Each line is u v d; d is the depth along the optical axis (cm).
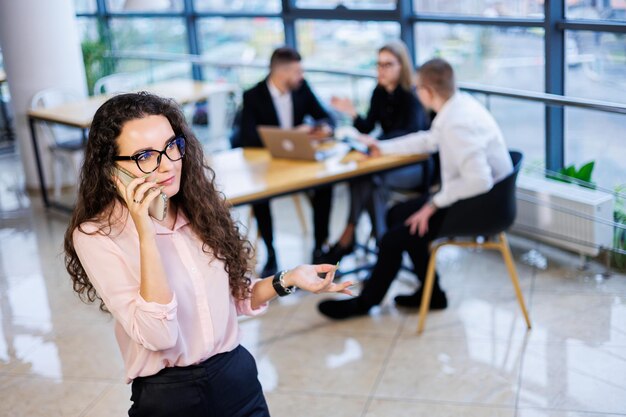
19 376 380
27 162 670
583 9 461
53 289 477
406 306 416
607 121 456
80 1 866
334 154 447
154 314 173
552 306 403
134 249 184
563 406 318
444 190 376
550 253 466
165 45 812
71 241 190
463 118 370
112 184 183
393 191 554
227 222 204
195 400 190
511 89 483
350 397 338
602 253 438
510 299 415
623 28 435
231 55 754
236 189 393
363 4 606
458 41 546
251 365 202
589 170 464
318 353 377
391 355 370
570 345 364
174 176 186
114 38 852
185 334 189
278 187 395
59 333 421
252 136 480
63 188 684
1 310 454
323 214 479
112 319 433
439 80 373
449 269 460
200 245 197
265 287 211
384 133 482
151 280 174
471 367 353
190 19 772
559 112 479
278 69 477
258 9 709
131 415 196
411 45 579
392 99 470
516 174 365
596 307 397
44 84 652
